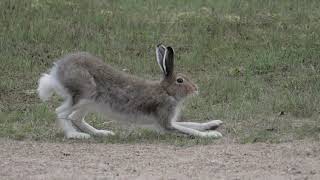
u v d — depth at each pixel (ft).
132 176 62.08
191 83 81.35
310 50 116.88
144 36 124.06
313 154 69.92
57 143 76.95
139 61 113.91
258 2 140.77
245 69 110.63
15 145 75.41
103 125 87.30
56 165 66.49
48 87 79.97
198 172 63.62
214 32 126.31
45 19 126.82
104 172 63.82
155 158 69.21
